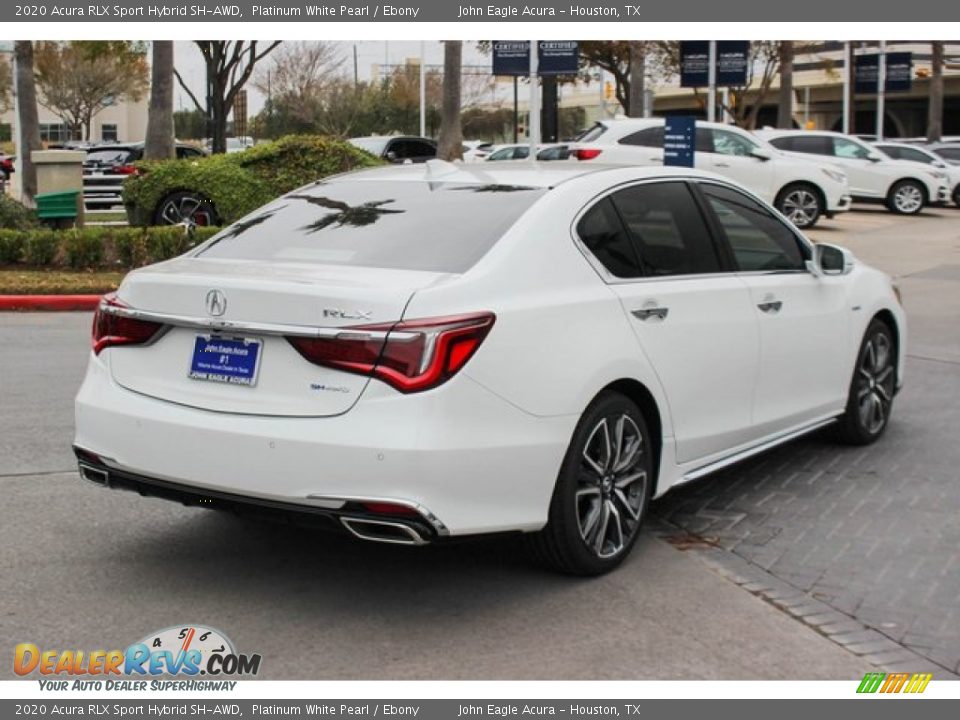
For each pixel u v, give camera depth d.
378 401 4.28
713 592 4.93
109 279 14.55
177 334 4.72
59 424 7.69
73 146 42.16
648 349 5.20
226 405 4.54
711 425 5.71
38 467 6.67
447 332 4.32
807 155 28.66
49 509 5.93
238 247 5.31
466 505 4.38
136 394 4.79
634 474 5.21
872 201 29.16
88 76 63.19
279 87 48.41
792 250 6.58
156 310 4.75
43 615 4.62
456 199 5.30
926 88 77.75
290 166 17.83
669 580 5.06
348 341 4.30
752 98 68.25
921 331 12.21
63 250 15.49
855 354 7.02
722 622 4.62
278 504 4.41
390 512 4.25
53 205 17.62
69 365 9.87
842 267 6.61
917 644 4.44
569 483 4.80
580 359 4.80
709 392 5.65
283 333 4.40
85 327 12.24
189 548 5.41
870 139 38.06
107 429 4.80
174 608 4.72
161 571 5.11
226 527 5.72
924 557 5.35
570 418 4.73
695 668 4.24
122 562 5.21
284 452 4.35
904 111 89.56
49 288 13.84
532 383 4.58
